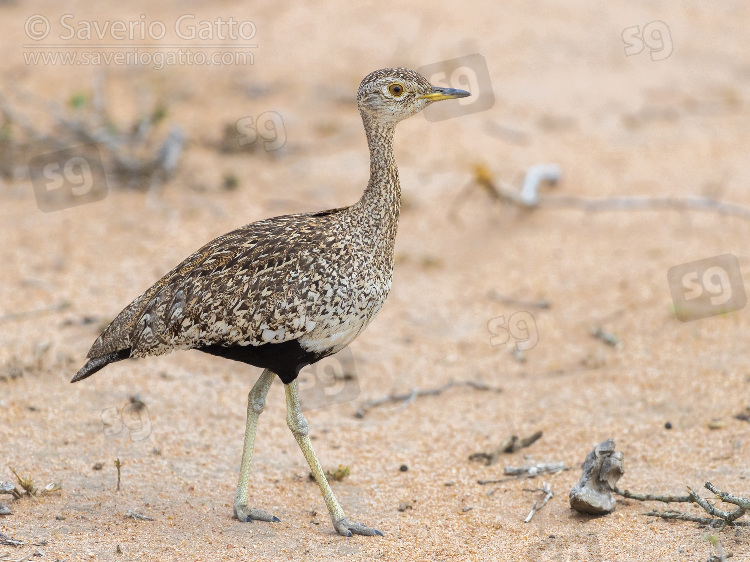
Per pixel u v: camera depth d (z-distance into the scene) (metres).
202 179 18.06
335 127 20.36
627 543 8.44
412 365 13.11
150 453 10.28
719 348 12.67
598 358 12.94
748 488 9.20
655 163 19.56
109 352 9.07
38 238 15.64
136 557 7.99
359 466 10.49
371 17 25.03
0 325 12.90
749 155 19.94
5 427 10.35
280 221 9.12
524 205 17.42
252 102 20.88
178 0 25.61
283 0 25.69
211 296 8.59
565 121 21.31
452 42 23.89
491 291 15.16
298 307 8.49
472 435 11.27
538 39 24.66
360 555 8.37
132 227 16.23
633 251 16.14
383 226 9.16
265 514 9.06
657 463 10.12
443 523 9.16
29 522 8.48
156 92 20.59
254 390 9.13
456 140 20.33
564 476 10.08
